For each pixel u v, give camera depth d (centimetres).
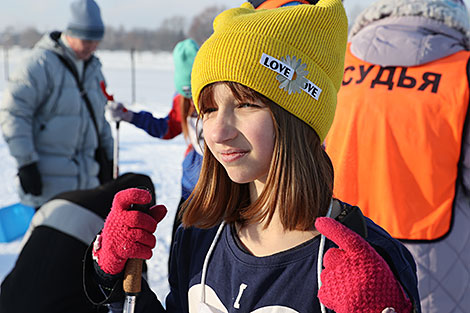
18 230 426
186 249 120
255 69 99
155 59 4519
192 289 113
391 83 180
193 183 293
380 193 178
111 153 391
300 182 98
